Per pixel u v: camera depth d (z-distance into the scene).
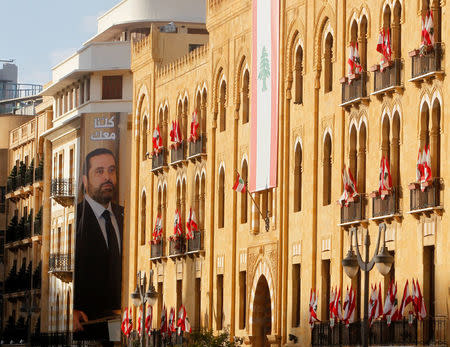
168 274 83.75
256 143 69.31
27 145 127.50
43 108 120.31
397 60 54.78
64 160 110.06
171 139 82.75
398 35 55.47
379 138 56.34
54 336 108.38
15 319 127.19
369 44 57.75
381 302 54.00
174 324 81.25
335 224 60.22
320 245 61.78
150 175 88.50
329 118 61.50
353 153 59.12
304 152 64.00
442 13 51.41
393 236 54.66
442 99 51.03
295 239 64.69
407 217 53.47
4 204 136.88
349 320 56.75
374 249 56.28
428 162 51.50
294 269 64.88
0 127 136.75
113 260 96.81
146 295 68.75
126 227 97.31
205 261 77.06
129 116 98.19
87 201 97.88
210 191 76.56
